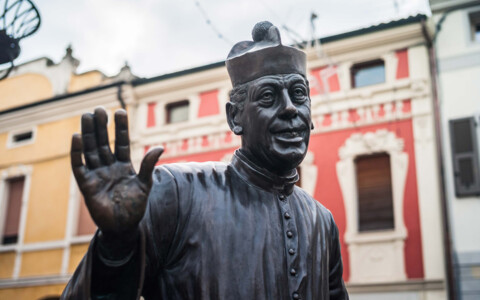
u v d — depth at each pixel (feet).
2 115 57.11
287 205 6.86
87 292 5.26
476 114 39.96
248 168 6.84
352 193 41.78
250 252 6.30
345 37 44.37
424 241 39.11
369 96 43.21
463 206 38.70
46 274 51.29
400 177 40.86
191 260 6.19
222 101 49.01
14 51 17.61
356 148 42.57
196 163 7.00
